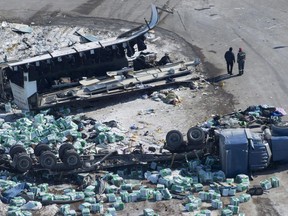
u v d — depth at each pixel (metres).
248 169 100.25
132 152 103.44
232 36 145.38
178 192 96.81
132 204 95.00
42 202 95.62
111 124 113.38
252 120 109.88
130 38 130.38
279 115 113.12
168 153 103.25
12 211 92.56
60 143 107.00
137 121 115.69
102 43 128.75
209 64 134.38
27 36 147.75
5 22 154.00
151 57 130.88
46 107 118.31
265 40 142.88
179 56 138.12
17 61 123.75
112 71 128.25
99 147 106.62
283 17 152.62
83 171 100.69
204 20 152.50
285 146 100.62
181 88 125.25
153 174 100.19
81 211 93.44
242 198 94.88
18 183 98.88
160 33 147.88
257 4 159.38
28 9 160.50
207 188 97.81
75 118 115.25
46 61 123.94
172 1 162.00
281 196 95.94
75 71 126.94
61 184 100.12
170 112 118.00
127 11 158.00
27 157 99.38
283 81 126.69
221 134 100.75
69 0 164.75
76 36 147.38
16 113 119.44
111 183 99.25
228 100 121.06
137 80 124.81
